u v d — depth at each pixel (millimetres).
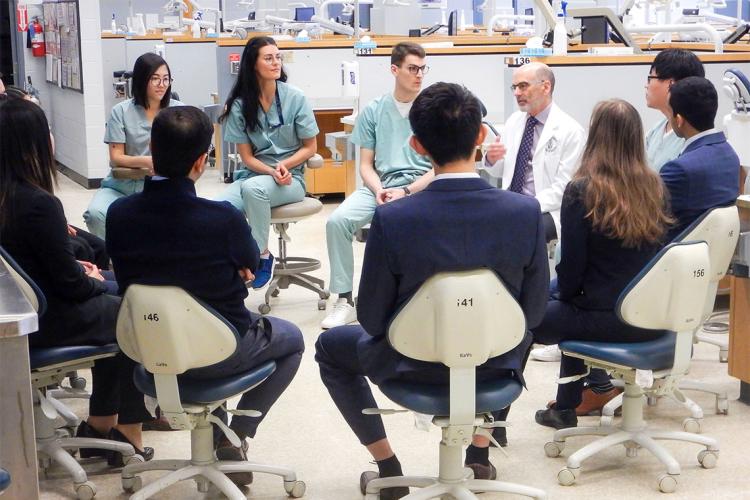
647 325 2607
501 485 2484
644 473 2850
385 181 4469
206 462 2584
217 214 2369
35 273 2592
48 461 2795
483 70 5676
